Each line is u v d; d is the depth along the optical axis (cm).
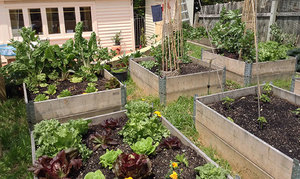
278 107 402
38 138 313
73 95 464
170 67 570
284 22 872
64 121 425
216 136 361
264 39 948
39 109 400
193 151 304
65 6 994
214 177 245
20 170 327
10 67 527
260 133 332
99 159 298
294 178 246
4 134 404
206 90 552
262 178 289
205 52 759
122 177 259
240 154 318
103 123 361
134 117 332
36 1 950
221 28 762
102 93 439
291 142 309
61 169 262
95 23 1055
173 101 524
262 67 601
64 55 550
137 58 721
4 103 517
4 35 938
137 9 1398
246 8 688
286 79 645
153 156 301
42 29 990
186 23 1309
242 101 427
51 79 554
